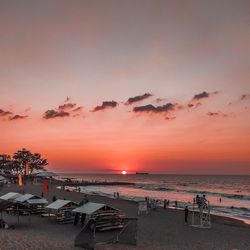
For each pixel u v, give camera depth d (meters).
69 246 21.08
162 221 37.50
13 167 163.50
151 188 146.38
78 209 27.45
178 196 98.94
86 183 165.38
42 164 171.00
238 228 35.84
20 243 21.22
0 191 71.75
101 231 26.19
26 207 34.34
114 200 63.75
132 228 23.39
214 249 24.27
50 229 27.33
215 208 63.88
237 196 106.31
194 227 34.28
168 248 23.42
